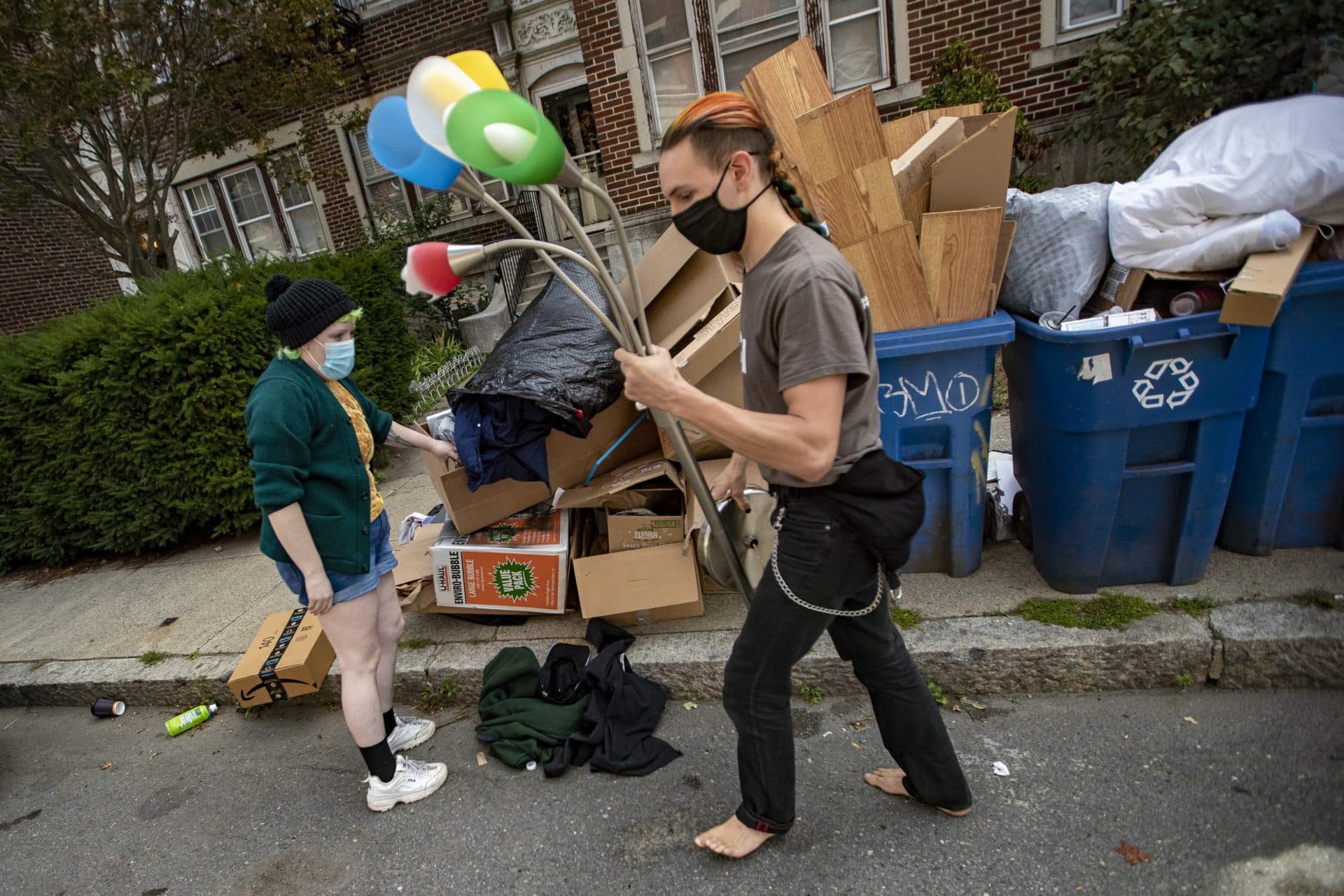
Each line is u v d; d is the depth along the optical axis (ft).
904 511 4.77
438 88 3.62
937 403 8.22
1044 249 8.16
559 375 8.59
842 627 5.60
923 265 7.96
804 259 4.28
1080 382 7.40
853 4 23.20
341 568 6.83
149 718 10.25
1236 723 7.04
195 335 13.98
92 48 20.58
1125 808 6.27
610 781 7.50
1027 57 21.65
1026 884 5.71
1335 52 14.12
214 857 7.41
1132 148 17.21
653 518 8.73
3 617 13.58
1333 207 7.03
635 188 26.81
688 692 8.58
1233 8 14.80
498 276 32.94
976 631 8.03
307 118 34.30
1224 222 7.35
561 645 9.17
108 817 8.30
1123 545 8.26
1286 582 7.98
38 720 10.69
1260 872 5.54
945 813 6.44
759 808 5.98
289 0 22.22
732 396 8.94
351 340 6.87
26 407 14.44
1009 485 10.14
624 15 24.82
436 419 9.87
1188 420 7.49
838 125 7.69
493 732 8.21
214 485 14.46
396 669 9.26
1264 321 6.76
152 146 23.79
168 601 12.92
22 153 21.47
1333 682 7.26
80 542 15.33
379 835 7.32
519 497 9.43
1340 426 7.80
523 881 6.49
